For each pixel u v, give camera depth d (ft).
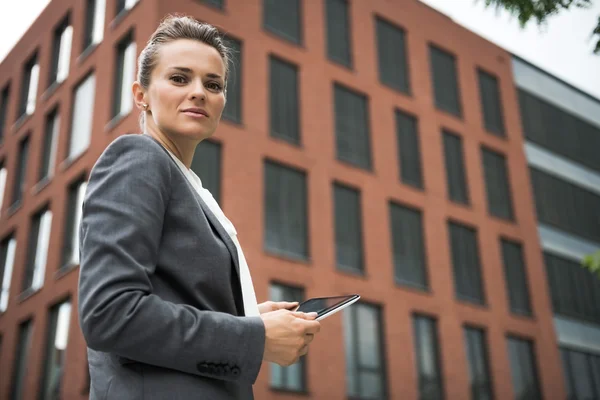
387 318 65.82
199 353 3.88
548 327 81.82
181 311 3.95
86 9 73.36
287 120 66.23
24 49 84.33
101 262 3.93
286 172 64.13
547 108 99.71
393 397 63.05
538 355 79.10
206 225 4.44
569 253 90.48
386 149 73.77
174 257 4.26
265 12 69.00
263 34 67.36
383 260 67.92
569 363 82.33
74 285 60.39
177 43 4.90
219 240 4.50
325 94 70.38
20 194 77.41
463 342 71.92
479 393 71.36
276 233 61.05
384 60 79.10
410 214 73.67
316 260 62.39
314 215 64.03
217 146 59.82
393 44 81.10
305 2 73.00
